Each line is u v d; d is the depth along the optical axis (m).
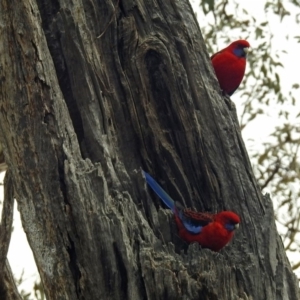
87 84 11.45
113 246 10.15
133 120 12.00
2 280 12.55
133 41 12.28
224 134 12.16
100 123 11.46
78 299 10.23
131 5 12.52
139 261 10.23
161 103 12.19
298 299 11.77
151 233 10.70
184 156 12.02
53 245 10.31
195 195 11.95
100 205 10.27
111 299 10.12
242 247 11.60
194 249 10.81
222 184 11.91
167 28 12.49
